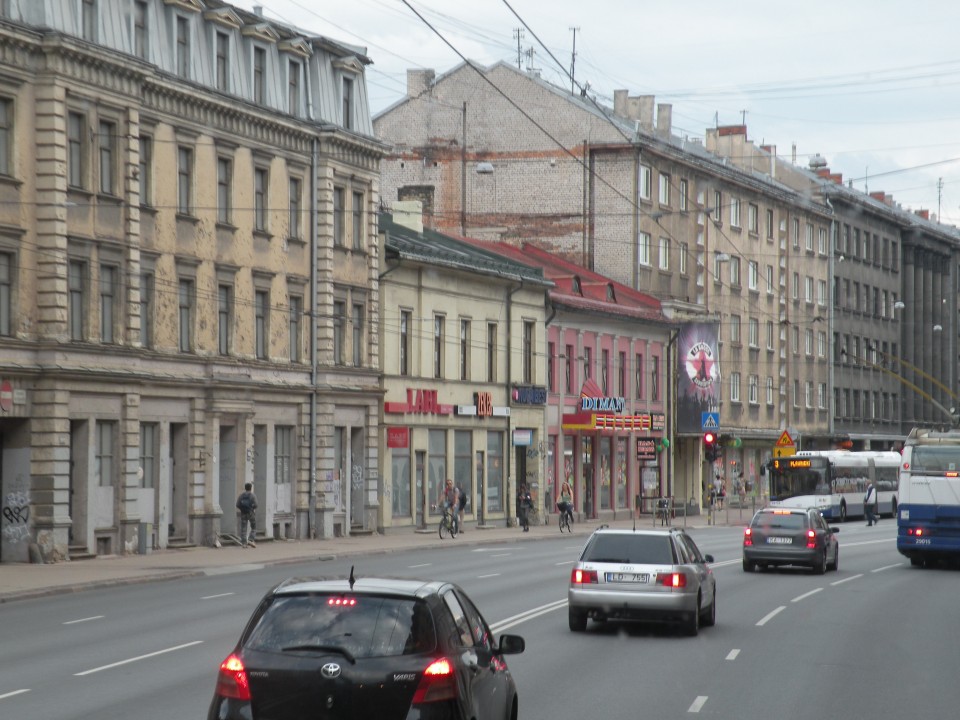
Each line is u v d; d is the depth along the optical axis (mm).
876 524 120500
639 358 119438
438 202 121500
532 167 119812
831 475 117125
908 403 185500
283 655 15547
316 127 78625
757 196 145750
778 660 31766
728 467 139125
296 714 15297
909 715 24641
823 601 47594
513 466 99625
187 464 67562
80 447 59719
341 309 81750
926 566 67000
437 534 86875
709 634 36969
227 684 15547
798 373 154875
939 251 193125
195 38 69000
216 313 70250
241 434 71562
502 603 43812
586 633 36219
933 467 64688
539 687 26828
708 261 134125
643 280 121000
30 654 30578
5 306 56656
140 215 64188
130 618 38406
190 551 65875
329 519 79125
